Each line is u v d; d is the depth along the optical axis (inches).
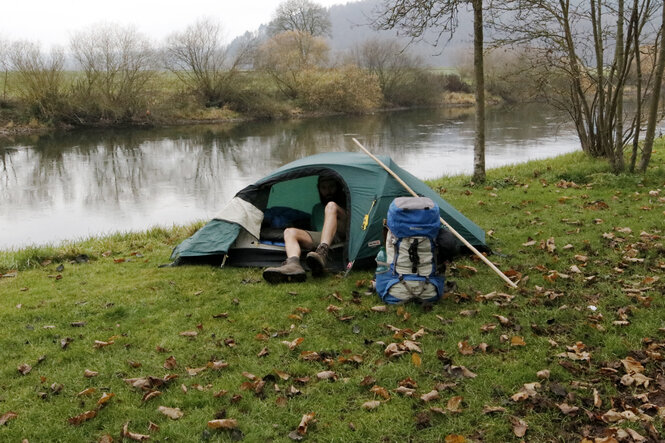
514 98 1603.1
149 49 1219.9
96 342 164.2
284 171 247.8
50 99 1133.7
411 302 185.3
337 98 1515.7
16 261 255.1
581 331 164.6
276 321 179.0
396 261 185.6
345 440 121.2
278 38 1716.3
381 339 164.4
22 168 731.4
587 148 486.9
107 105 1186.6
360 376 144.6
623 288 192.1
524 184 390.3
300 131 1137.4
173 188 606.2
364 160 244.8
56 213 498.9
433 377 143.4
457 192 372.2
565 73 441.7
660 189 341.1
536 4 395.9
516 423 123.5
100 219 474.9
